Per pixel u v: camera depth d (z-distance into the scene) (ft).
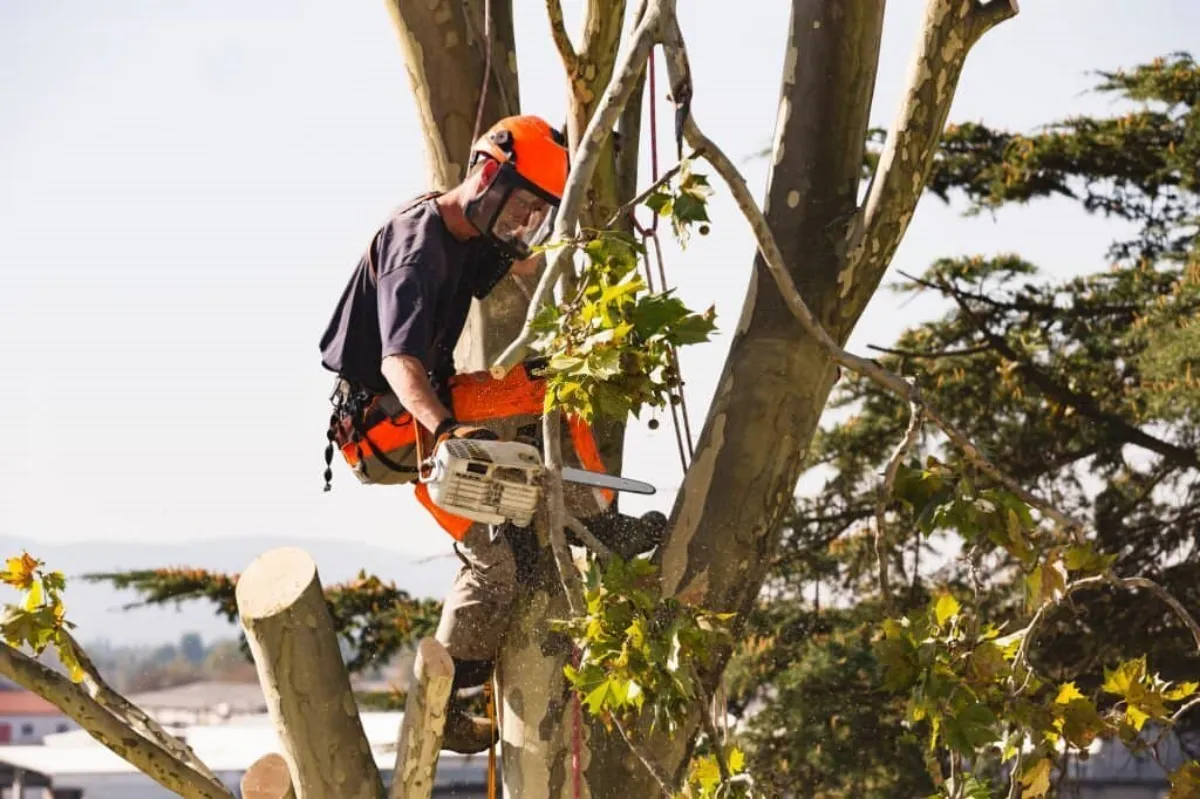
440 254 18.34
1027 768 17.61
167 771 19.06
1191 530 69.00
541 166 18.37
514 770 19.56
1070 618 66.13
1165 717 17.89
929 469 17.63
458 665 19.74
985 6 20.02
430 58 22.22
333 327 19.06
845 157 20.45
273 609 18.22
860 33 20.26
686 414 19.89
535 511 18.49
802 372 19.92
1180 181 68.44
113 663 426.51
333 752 18.34
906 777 65.57
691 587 19.56
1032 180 70.90
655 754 19.51
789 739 67.10
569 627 16.37
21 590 19.62
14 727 349.61
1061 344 70.28
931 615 17.01
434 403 17.38
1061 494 69.00
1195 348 60.64
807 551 70.85
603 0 22.44
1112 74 71.72
